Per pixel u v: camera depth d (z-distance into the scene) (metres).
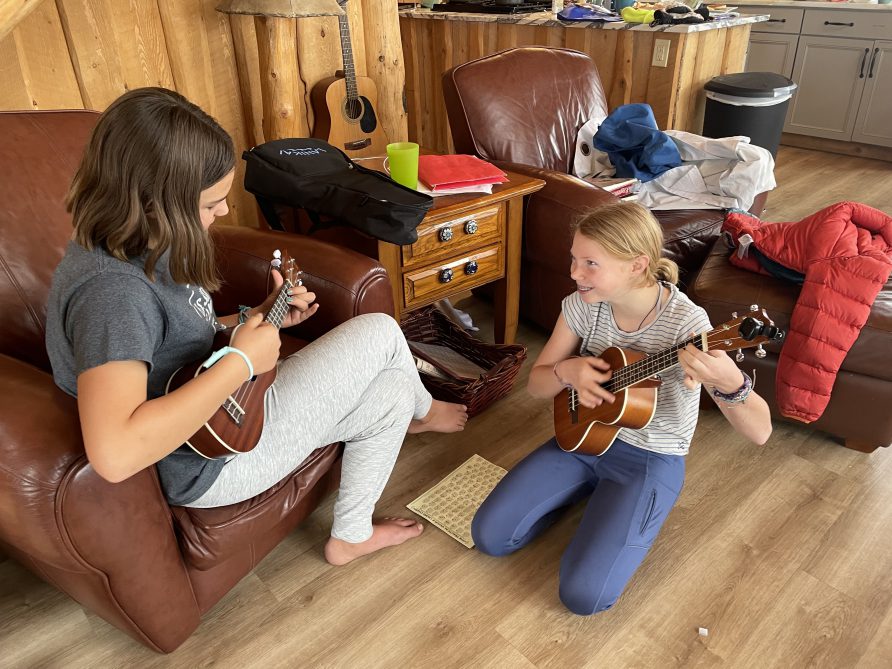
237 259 1.70
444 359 2.14
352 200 1.72
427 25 4.08
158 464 1.16
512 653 1.35
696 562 1.54
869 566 1.52
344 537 1.50
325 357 1.37
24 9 1.68
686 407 1.42
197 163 0.94
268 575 1.54
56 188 1.45
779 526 1.63
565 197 2.12
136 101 0.91
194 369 1.05
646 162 2.46
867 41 4.19
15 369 1.11
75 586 1.20
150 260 0.95
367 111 2.62
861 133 4.40
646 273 1.34
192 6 2.21
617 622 1.41
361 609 1.46
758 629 1.38
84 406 0.89
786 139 4.78
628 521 1.40
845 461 1.84
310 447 1.33
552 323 2.39
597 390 1.37
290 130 2.41
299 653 1.37
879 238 1.78
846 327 1.63
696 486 1.76
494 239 2.11
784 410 1.74
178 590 1.26
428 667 1.33
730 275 1.89
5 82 1.88
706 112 3.42
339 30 2.48
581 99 2.64
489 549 1.53
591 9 3.44
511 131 2.46
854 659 1.32
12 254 1.36
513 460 1.88
